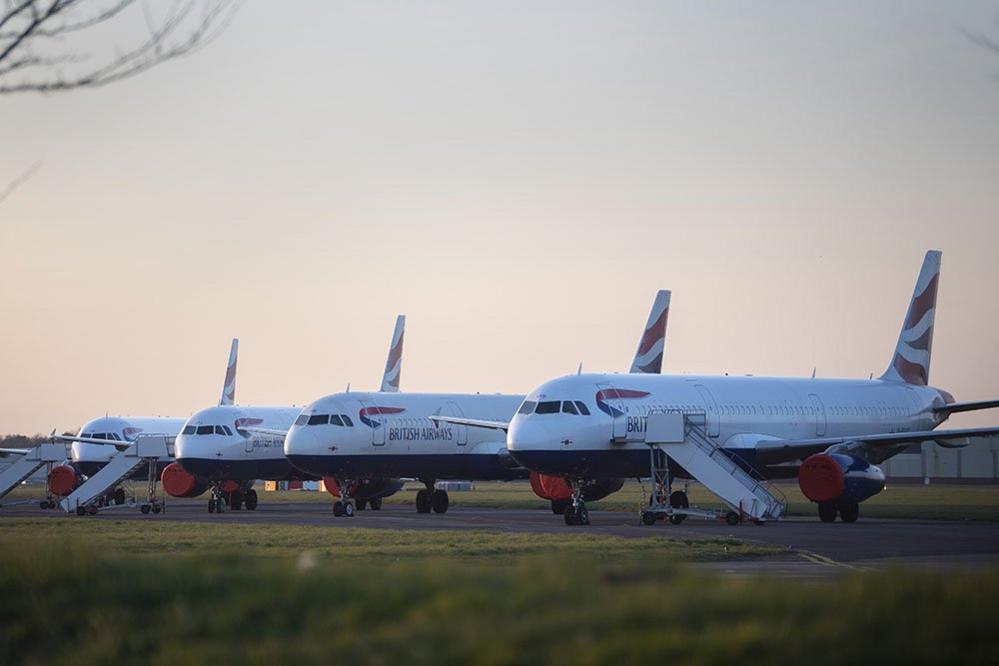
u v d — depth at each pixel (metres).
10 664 75.81
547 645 64.25
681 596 70.12
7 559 89.94
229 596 80.38
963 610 66.12
